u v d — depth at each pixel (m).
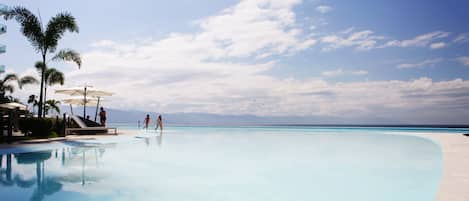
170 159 7.86
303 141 14.63
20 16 13.66
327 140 15.35
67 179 5.25
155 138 15.77
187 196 4.28
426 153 8.98
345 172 6.05
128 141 13.11
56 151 9.05
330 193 4.41
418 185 4.84
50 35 13.93
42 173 5.73
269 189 4.69
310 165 6.96
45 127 12.06
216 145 12.02
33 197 4.08
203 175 5.77
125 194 4.35
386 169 6.34
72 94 17.95
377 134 22.02
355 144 12.70
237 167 6.70
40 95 13.50
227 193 4.45
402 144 12.43
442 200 3.32
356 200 4.03
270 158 8.17
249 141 14.48
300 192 4.49
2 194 4.20
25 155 8.08
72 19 14.48
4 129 11.09
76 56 15.12
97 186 4.79
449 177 4.49
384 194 4.30
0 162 6.92
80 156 8.09
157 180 5.30
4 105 15.71
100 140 12.52
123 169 6.32
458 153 7.44
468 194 3.55
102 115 17.95
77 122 16.27
